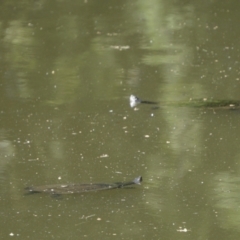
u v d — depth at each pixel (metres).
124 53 25.05
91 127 17.77
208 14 30.78
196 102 19.53
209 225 12.94
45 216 13.23
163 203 13.81
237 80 21.62
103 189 14.19
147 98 20.11
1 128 17.66
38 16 30.53
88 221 13.04
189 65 23.45
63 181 14.62
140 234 12.52
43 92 20.69
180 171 15.25
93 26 28.88
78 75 22.44
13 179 14.79
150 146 16.59
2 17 30.36
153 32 27.98
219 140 16.95
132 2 33.00
